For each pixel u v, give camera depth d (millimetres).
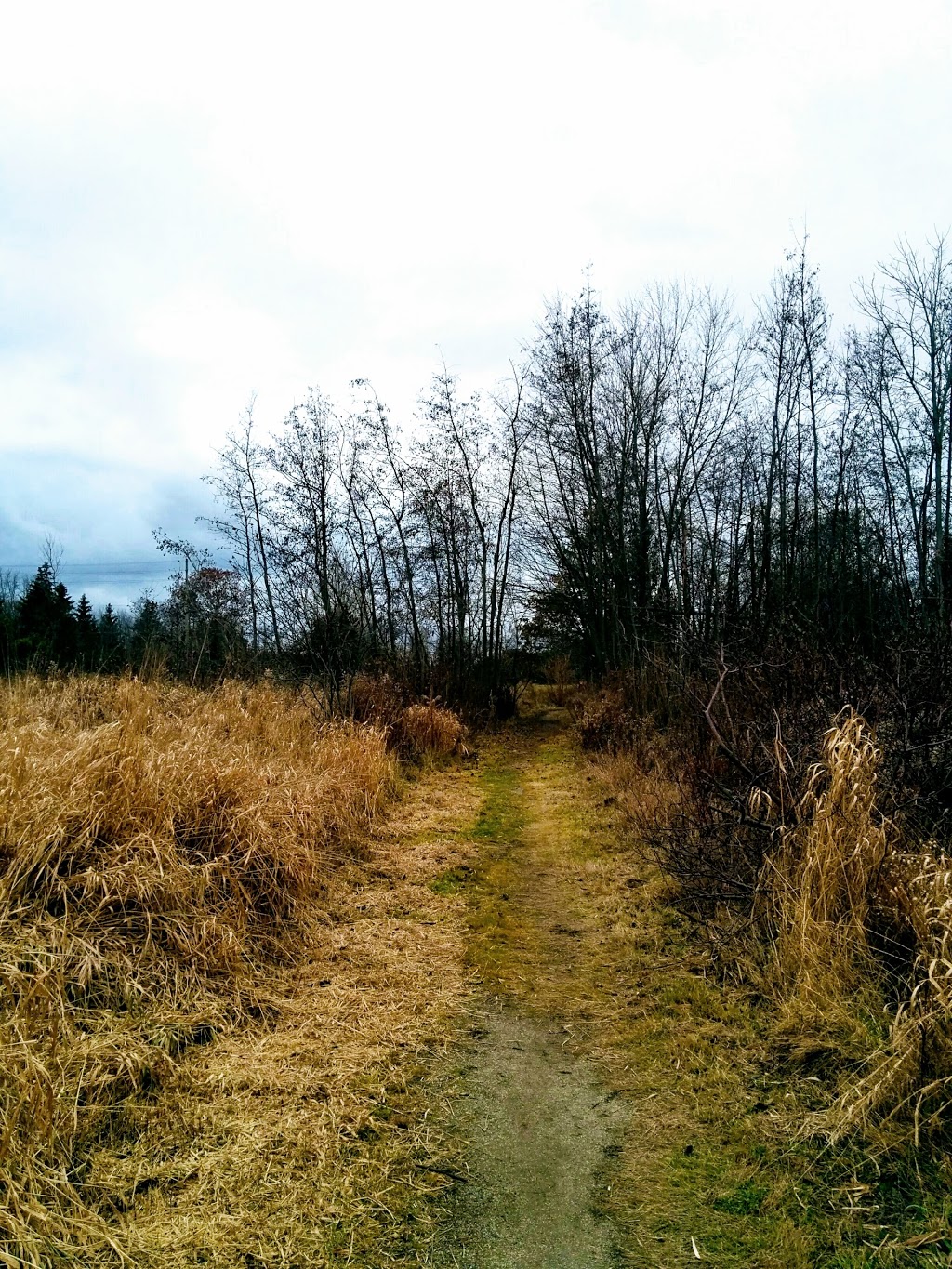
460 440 18750
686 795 6797
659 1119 3170
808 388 17641
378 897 5852
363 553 17328
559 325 20234
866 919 3828
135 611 18484
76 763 4723
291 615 14859
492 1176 2877
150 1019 3648
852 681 5555
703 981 4250
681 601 16625
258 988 4238
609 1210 2689
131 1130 3004
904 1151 2756
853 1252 2408
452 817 8508
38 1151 2660
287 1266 2428
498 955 4871
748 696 6836
